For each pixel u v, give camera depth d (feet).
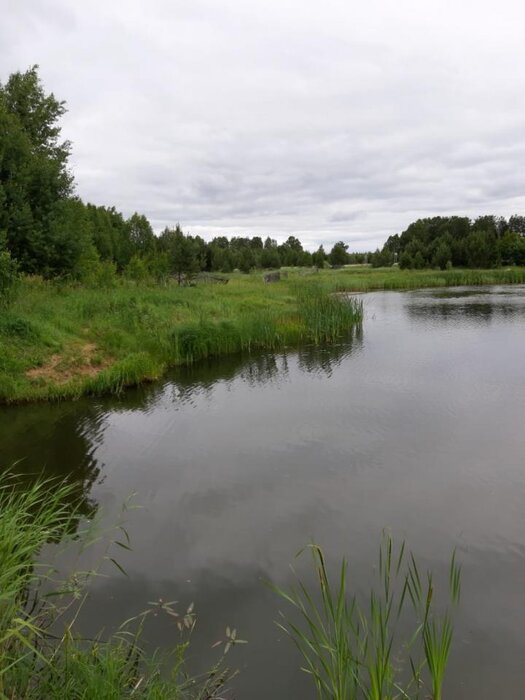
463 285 158.71
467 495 23.15
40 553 18.61
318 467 26.48
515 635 14.55
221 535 20.22
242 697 12.57
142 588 16.88
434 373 45.42
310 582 17.15
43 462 27.58
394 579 17.21
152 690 11.09
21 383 39.52
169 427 33.19
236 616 15.53
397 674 13.10
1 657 9.96
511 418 32.94
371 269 235.81
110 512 22.06
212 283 122.72
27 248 72.69
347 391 40.75
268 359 54.85
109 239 140.77
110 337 51.49
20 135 73.10
